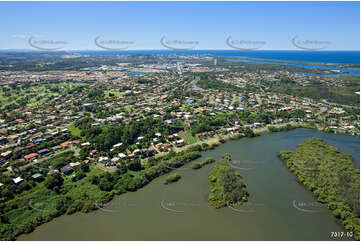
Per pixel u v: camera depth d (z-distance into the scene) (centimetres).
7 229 8275
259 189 10569
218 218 8856
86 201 9650
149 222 8675
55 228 8481
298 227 8375
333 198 9488
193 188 10769
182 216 8962
